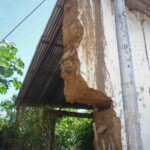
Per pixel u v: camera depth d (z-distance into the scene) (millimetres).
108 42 1934
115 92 1835
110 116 1785
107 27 1978
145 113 1986
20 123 3334
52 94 3277
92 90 1747
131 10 2316
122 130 1757
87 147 3434
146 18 2414
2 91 3455
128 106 1250
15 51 3441
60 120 3684
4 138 3234
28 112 3352
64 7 2020
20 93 3195
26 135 3236
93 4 1970
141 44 2234
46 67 2795
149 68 2188
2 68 3334
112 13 2062
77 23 1842
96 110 1930
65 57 1849
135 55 2137
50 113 3307
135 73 2062
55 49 2570
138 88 2027
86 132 3527
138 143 1192
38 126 3264
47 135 3236
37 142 3199
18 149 3189
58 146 3416
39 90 3164
